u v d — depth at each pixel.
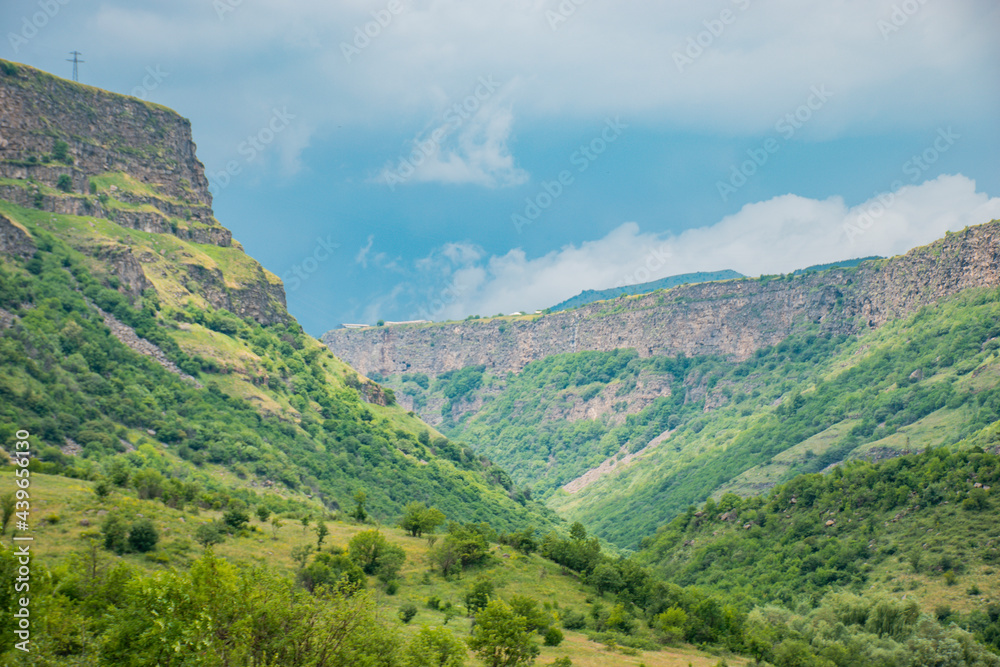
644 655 106.38
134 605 50.53
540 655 98.88
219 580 54.09
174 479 144.12
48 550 94.50
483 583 121.38
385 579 126.69
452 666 68.00
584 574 147.38
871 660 121.50
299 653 55.09
